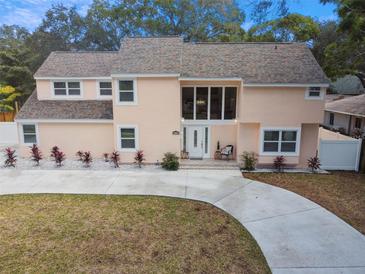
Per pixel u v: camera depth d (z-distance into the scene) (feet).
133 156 53.36
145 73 49.14
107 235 26.53
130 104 51.21
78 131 56.24
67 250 24.00
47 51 133.49
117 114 51.75
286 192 38.11
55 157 52.24
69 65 63.31
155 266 21.71
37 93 61.26
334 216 30.40
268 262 22.02
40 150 57.00
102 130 56.03
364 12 44.21
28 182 42.27
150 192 38.22
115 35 133.28
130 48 54.54
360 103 78.33
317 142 50.65
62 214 31.19
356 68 66.08
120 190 38.96
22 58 114.52
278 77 48.01
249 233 26.76
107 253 23.53
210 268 21.40
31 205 33.71
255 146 51.75
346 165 49.75
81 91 60.95
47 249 24.16
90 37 137.28
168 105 51.21
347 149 49.19
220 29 121.29
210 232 27.04
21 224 28.76
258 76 48.55
